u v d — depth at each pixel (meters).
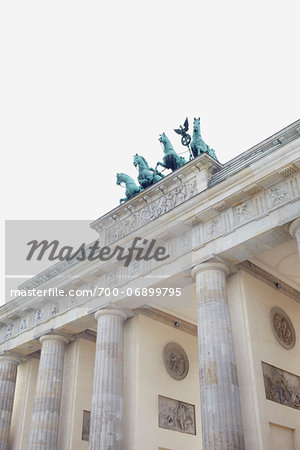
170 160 55.94
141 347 52.28
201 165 48.97
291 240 42.47
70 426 55.34
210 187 44.19
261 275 47.53
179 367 55.56
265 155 42.78
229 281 45.75
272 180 41.25
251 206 42.66
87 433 56.56
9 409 62.94
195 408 54.84
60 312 58.25
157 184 52.03
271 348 43.81
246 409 39.16
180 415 52.62
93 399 47.62
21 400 65.38
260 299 45.84
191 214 45.84
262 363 41.81
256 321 43.75
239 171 42.12
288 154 39.62
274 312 46.84
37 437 53.00
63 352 58.44
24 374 67.69
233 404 37.59
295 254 45.72
